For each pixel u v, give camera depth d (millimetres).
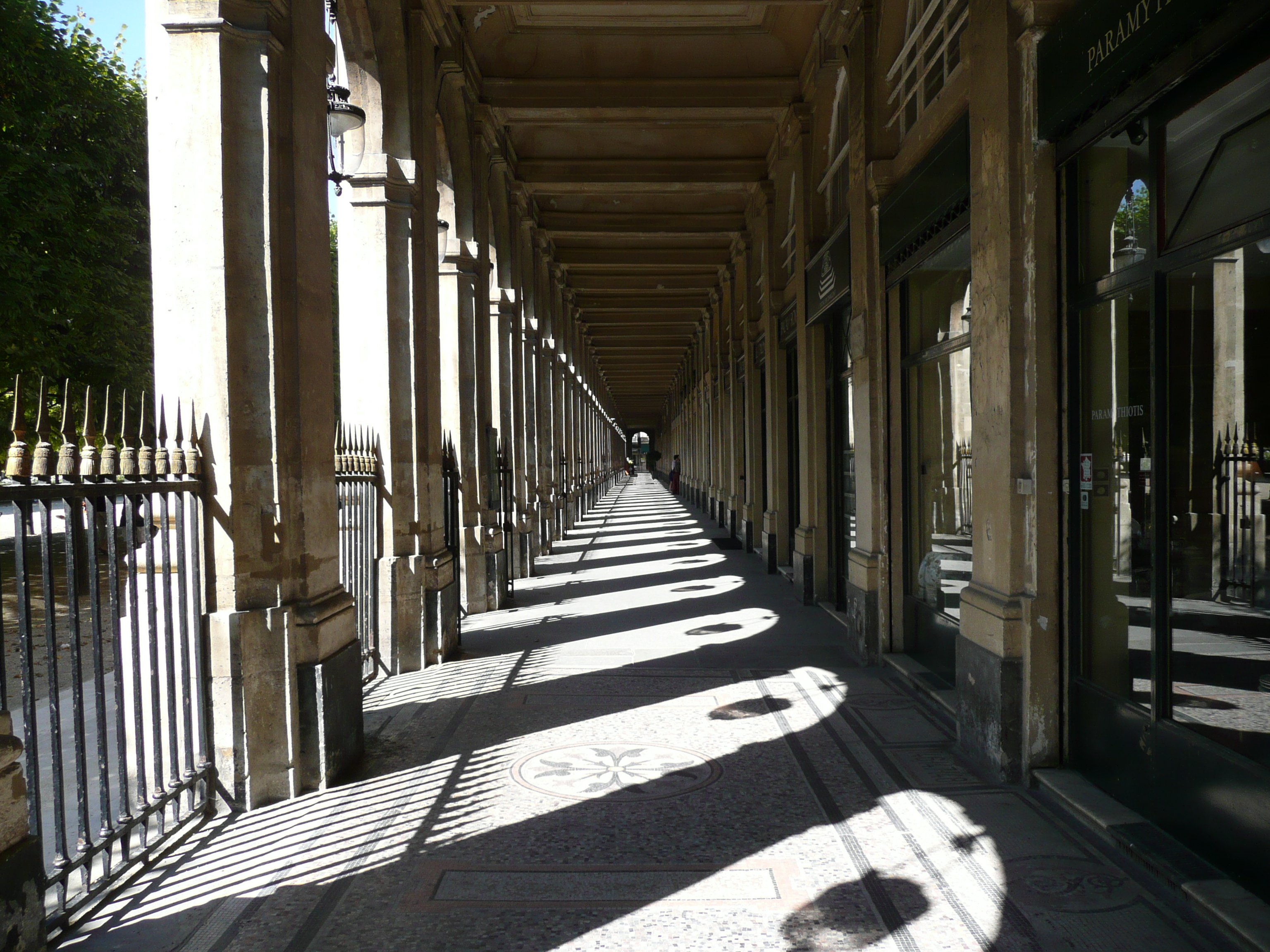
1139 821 3889
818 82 10242
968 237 5676
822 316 9930
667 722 5855
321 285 5090
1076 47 4039
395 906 3402
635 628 9438
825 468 10625
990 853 3777
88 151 15547
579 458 27281
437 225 8523
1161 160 3701
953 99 5625
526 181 14516
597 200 17125
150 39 4402
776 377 13977
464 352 10555
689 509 32094
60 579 13703
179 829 4121
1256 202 3139
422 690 6832
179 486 4172
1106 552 4258
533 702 6398
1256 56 3092
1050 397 4551
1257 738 3219
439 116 9750
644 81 11297
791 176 13836
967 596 5125
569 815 4281
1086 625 4461
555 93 11328
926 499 6938
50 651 3295
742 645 8414
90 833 3492
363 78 7559
